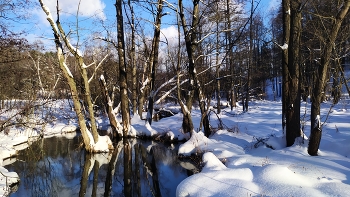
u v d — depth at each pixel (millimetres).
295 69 8453
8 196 7406
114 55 18734
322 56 7340
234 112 21703
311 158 7164
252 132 12406
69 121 19453
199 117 18797
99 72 19547
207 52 14383
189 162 10328
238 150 9727
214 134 12625
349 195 4703
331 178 5621
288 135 8641
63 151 12633
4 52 10211
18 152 12023
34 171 9875
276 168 6070
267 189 5441
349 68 25922
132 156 11852
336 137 9195
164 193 7598
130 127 15539
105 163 10914
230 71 21391
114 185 8586
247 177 6301
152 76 16469
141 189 8102
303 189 5086
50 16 10250
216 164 7809
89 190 8141
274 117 16266
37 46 11164
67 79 11219
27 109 9688
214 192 5828
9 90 13383
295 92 8492
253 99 34156
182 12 11867
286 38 8992
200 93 12523
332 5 8594
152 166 10406
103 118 19953
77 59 11172
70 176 9438
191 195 6031
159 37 16422
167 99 31625
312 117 7684
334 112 15859
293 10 8391
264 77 29609
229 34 16219
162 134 14664
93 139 12258
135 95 18719
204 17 12188
